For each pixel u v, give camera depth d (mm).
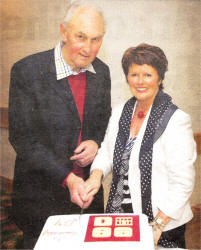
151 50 1792
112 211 1831
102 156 1899
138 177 1756
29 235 2035
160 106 1740
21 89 1923
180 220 1714
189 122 1706
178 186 1656
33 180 1985
